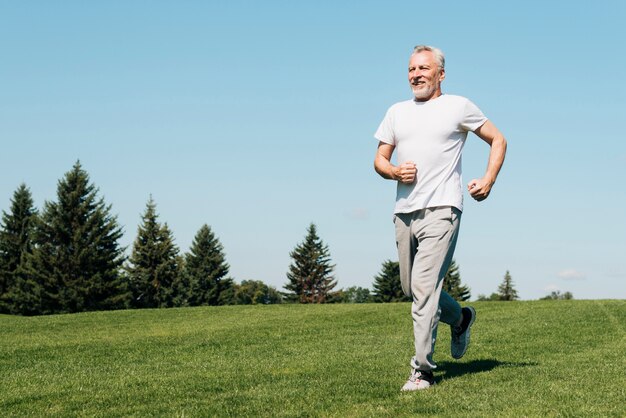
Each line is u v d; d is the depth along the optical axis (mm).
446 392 5012
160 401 5293
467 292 74875
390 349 9055
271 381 6160
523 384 5375
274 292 115750
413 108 5438
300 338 11328
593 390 5070
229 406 4812
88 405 5227
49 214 51125
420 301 5219
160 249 62562
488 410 4336
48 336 13883
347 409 4535
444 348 8711
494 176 5309
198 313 20234
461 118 5285
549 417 4105
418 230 5289
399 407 4500
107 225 51406
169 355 9422
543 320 13516
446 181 5262
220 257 69188
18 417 4801
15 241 55312
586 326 11883
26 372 7918
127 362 8727
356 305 21812
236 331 13148
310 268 74938
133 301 61719
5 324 17125
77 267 50375
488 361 7121
